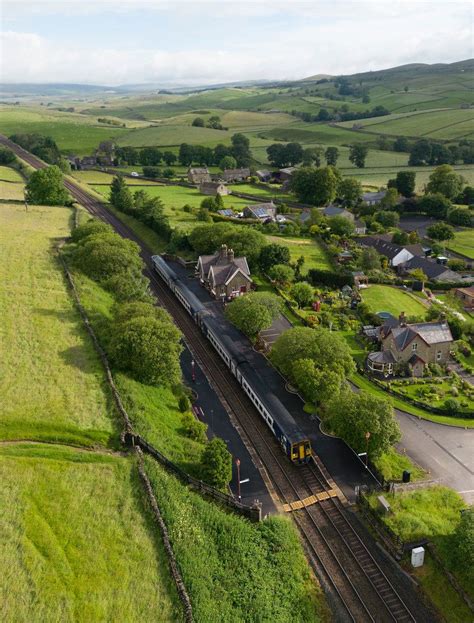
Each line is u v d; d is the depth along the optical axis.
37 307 78.12
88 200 174.75
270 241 134.00
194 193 196.38
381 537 48.28
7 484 44.06
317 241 141.62
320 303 101.94
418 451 62.06
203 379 73.75
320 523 50.12
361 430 55.47
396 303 105.12
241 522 46.94
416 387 76.06
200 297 99.69
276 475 55.97
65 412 54.06
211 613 37.06
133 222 150.50
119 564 38.78
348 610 41.88
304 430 63.31
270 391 67.00
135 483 46.31
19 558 37.91
